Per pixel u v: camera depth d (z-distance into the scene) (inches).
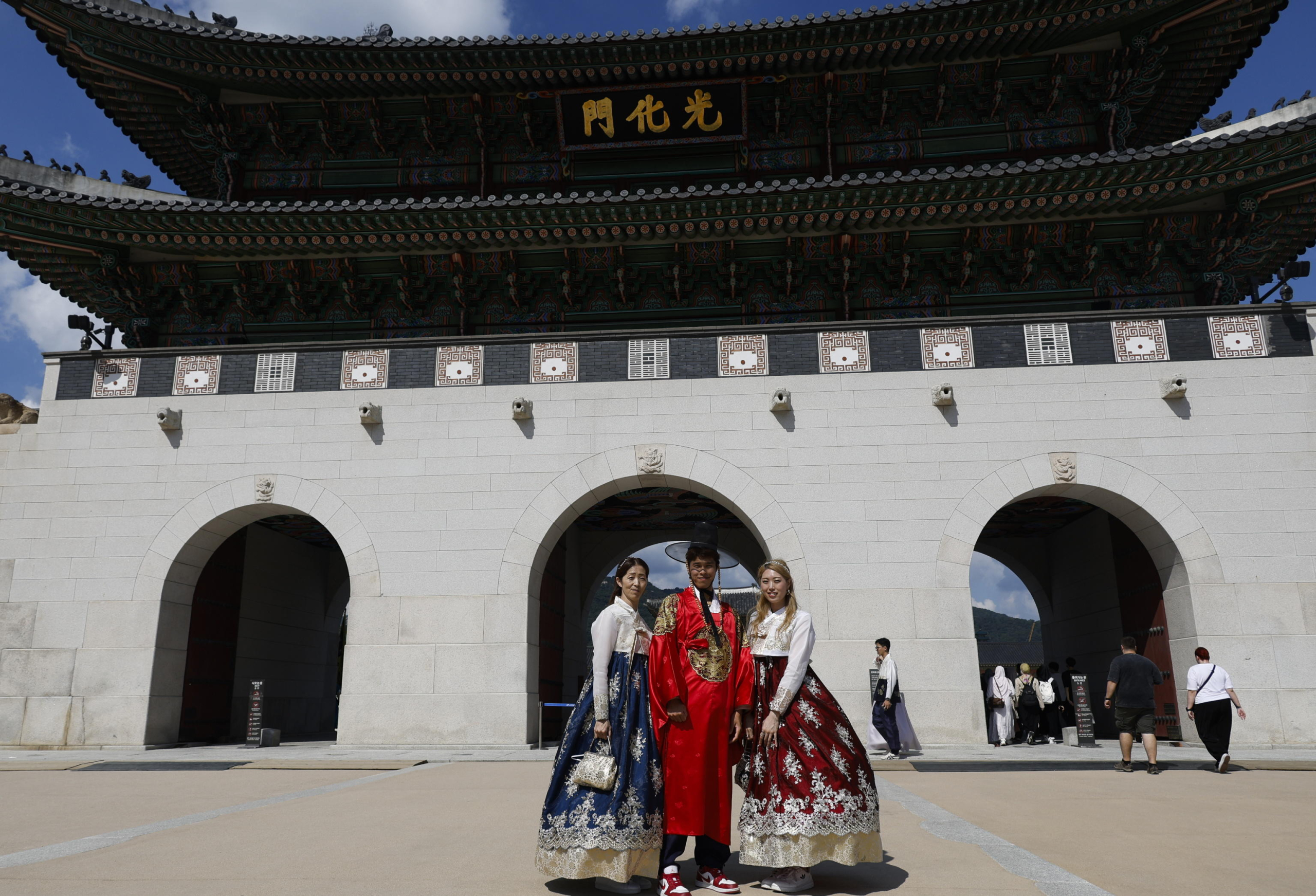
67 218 637.9
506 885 179.2
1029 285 690.8
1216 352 602.2
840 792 177.5
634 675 189.3
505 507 609.9
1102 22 669.9
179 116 770.2
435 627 592.1
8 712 586.2
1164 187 600.1
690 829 175.8
